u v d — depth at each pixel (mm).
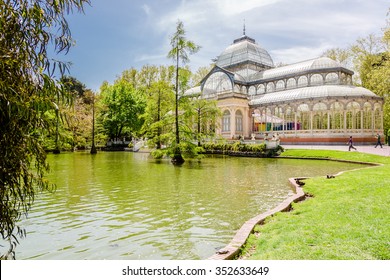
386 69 32344
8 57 3617
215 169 21562
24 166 4062
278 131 45906
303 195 11039
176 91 26844
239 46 59594
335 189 11531
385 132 48469
